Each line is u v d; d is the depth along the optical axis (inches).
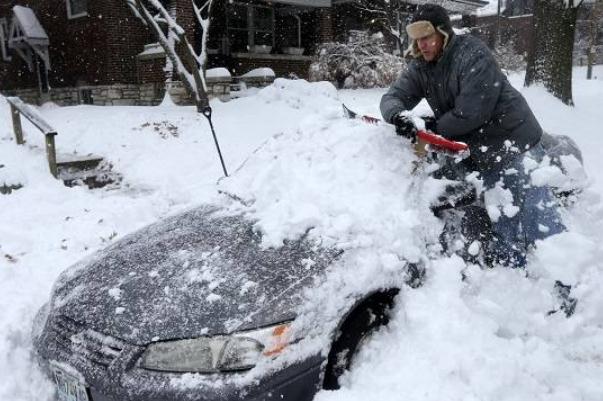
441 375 95.1
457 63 132.9
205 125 406.3
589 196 140.1
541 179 130.3
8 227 225.5
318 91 504.1
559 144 160.6
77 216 244.8
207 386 85.2
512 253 129.8
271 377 87.1
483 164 137.6
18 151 334.0
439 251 117.6
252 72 657.6
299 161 129.1
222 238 112.2
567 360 105.1
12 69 772.0
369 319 103.3
